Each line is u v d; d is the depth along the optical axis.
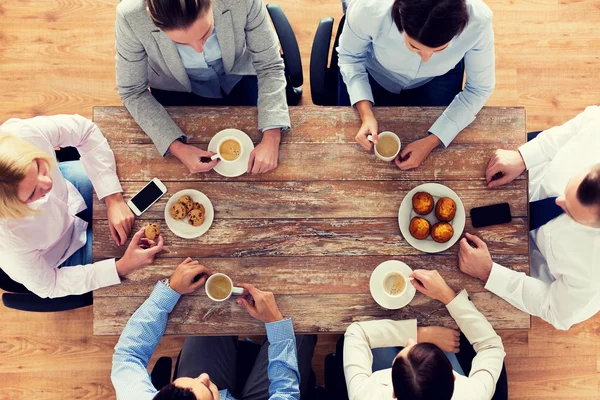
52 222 1.71
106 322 1.69
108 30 2.64
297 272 1.70
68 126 1.70
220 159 1.73
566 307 1.65
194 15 1.34
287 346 1.70
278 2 2.66
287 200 1.73
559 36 2.67
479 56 1.64
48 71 2.62
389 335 1.67
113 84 2.63
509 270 1.67
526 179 1.74
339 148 1.75
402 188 1.73
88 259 1.92
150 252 1.67
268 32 1.75
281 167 1.74
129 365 1.64
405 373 1.46
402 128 1.76
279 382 1.70
